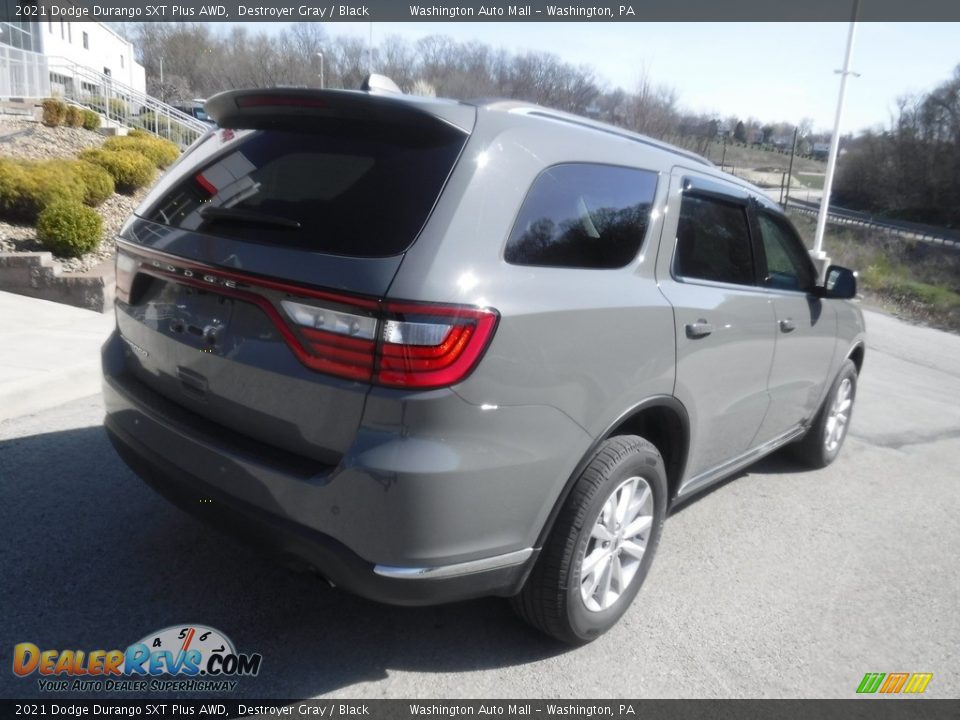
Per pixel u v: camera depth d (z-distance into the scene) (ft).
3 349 18.74
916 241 140.46
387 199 7.70
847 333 16.47
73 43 138.51
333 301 7.23
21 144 41.42
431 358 7.13
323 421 7.46
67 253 27.58
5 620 9.24
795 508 15.24
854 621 11.14
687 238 10.73
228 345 8.13
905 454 19.97
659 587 11.60
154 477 8.96
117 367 9.95
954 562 13.43
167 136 70.44
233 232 8.21
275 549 7.88
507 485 7.84
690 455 11.10
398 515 7.21
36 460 13.65
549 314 7.98
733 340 11.34
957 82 186.39
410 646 9.49
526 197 8.23
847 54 58.49
